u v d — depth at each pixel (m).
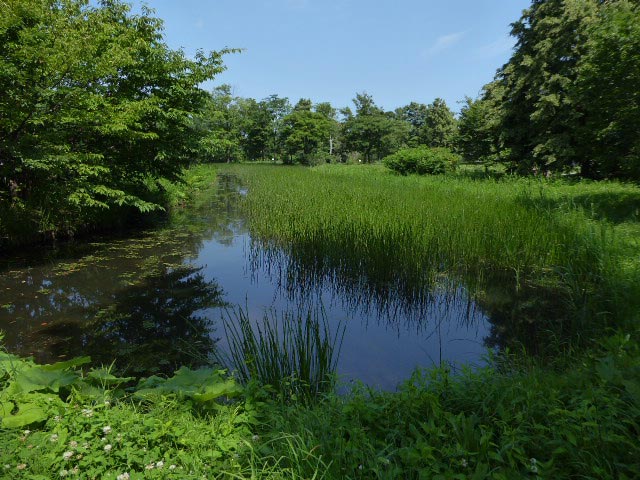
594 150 10.66
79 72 8.16
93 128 9.01
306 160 54.69
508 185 16.73
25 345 5.10
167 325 5.75
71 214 10.27
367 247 8.05
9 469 2.15
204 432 2.62
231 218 14.19
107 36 9.02
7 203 9.30
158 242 10.59
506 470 2.11
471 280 7.26
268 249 9.68
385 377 4.34
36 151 8.04
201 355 4.86
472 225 8.66
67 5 8.61
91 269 8.19
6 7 7.41
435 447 2.40
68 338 5.31
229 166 49.31
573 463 2.20
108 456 2.33
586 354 3.89
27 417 2.50
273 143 62.53
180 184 17.88
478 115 24.16
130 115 9.09
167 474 2.24
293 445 2.56
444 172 24.95
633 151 9.77
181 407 2.90
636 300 5.05
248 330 4.45
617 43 8.77
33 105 7.82
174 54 11.06
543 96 18.52
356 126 53.53
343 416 2.82
